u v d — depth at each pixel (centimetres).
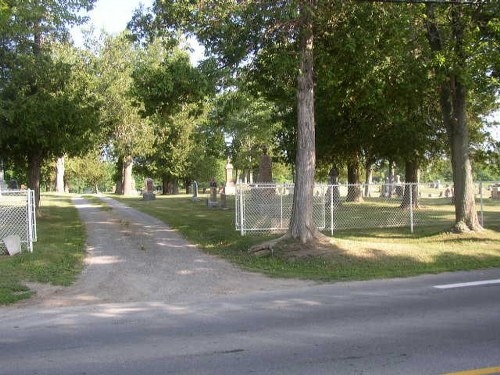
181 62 1341
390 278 1090
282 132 2939
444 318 727
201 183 6475
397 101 1773
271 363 547
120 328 718
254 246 1385
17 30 1709
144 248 1467
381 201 3325
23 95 1845
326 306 826
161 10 1314
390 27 1405
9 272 1103
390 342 615
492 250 1367
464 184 1608
